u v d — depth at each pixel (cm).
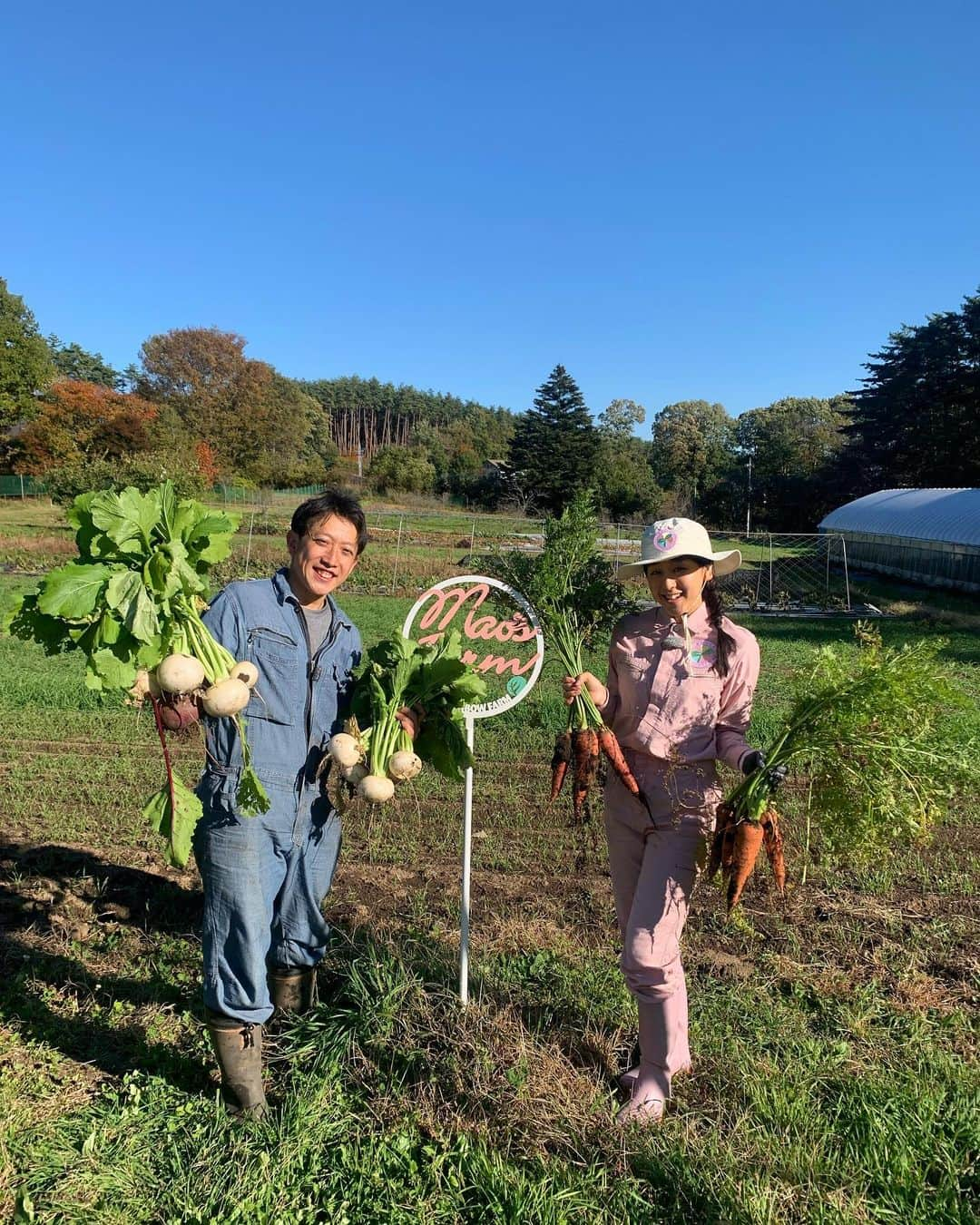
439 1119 282
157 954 399
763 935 420
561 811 617
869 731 275
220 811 270
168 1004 358
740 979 377
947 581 2488
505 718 855
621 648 303
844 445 5747
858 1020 340
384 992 342
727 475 6159
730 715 295
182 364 6619
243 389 6588
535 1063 306
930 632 1661
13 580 2108
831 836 298
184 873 494
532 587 340
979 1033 335
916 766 277
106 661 241
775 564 2886
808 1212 237
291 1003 334
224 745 271
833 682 288
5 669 1069
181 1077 308
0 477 4553
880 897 466
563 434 5159
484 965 375
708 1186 246
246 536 2880
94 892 462
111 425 4934
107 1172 253
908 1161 253
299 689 283
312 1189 251
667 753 287
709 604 295
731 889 268
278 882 285
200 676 241
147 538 248
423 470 5853
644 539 288
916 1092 286
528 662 340
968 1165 257
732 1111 283
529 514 4844
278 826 277
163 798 259
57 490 2925
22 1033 333
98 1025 342
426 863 517
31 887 468
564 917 441
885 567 2927
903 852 525
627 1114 279
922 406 4588
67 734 797
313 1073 297
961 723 361
